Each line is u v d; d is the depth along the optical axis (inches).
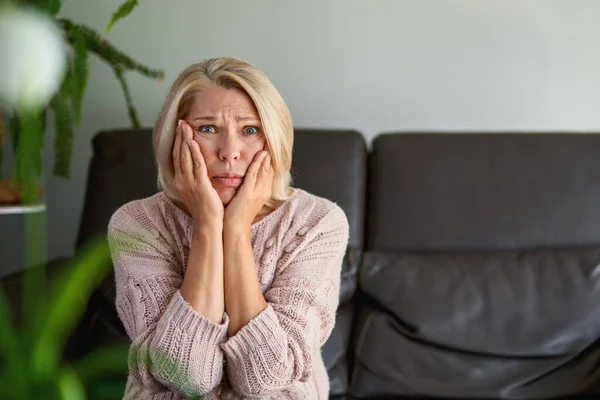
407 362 60.8
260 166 45.2
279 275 46.1
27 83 16.7
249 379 41.2
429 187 68.3
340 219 49.4
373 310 64.3
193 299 42.1
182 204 47.8
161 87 86.1
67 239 88.4
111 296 62.8
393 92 85.0
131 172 68.7
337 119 85.5
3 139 74.2
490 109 84.8
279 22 84.7
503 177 68.1
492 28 83.8
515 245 66.7
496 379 59.9
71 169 87.4
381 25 84.2
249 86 44.6
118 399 20.3
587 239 66.4
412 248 67.3
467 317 61.2
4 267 86.7
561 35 83.4
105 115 86.9
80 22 85.4
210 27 85.3
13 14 16.4
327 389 48.5
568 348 60.4
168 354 40.4
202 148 44.9
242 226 44.1
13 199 65.4
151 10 85.3
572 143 69.2
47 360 16.0
